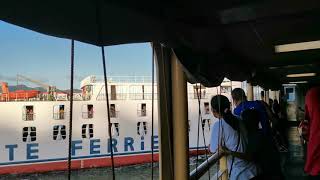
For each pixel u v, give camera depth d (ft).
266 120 14.75
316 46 14.42
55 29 5.21
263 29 10.05
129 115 104.12
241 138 11.82
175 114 10.33
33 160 96.58
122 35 6.22
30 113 98.37
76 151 97.35
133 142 102.58
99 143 100.07
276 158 11.91
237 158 11.80
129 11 5.71
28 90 102.73
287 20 8.79
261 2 7.40
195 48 8.98
